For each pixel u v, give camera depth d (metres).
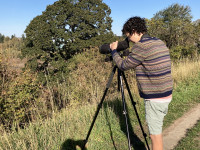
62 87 4.46
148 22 16.77
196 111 4.20
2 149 2.49
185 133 3.24
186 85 6.27
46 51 19.42
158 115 1.82
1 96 4.32
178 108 4.42
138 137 3.19
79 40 19.73
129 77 6.20
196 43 16.69
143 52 1.68
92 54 7.91
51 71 14.27
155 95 1.77
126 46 2.04
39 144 2.69
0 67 4.69
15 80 4.89
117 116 3.78
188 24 16.38
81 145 2.79
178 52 14.38
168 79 1.74
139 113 4.02
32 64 16.83
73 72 6.45
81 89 5.48
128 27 1.84
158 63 1.67
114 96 5.02
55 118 3.41
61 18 19.08
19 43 5.32
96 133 3.13
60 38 19.17
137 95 4.79
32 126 3.10
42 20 19.52
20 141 2.58
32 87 5.12
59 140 2.79
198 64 9.07
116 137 3.13
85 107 3.98
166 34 17.08
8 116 4.30
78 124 3.19
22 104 4.61
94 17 21.06
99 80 6.52
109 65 7.28
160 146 1.86
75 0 21.27
